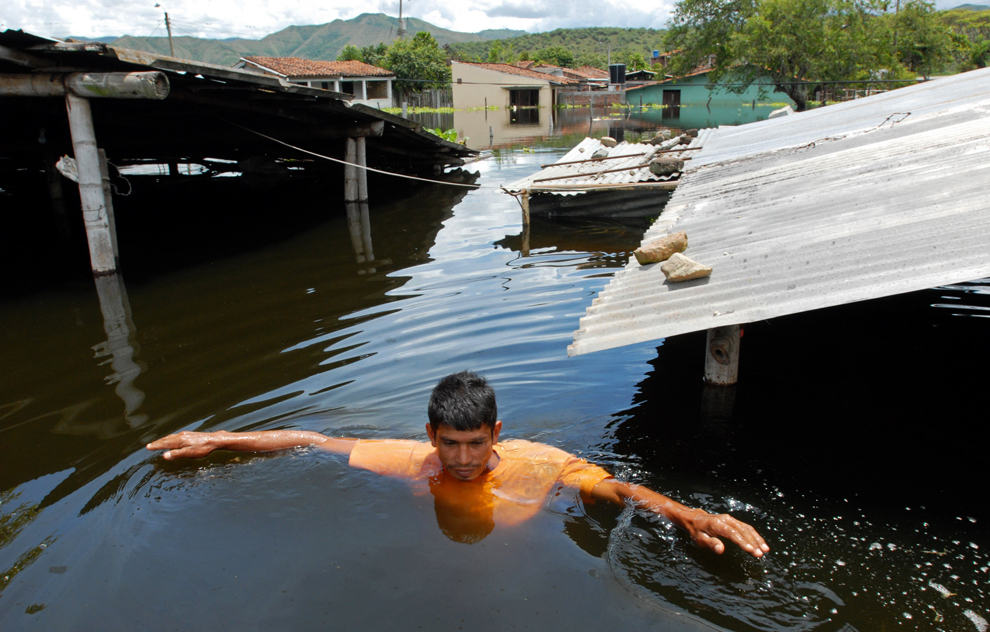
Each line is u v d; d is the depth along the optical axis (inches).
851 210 186.1
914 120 317.1
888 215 170.1
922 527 118.4
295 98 480.1
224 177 829.2
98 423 181.5
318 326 266.8
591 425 166.6
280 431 147.3
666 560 105.9
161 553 111.2
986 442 154.7
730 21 1298.0
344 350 233.8
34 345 259.6
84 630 95.7
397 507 120.2
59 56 331.6
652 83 1959.9
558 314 267.3
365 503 121.8
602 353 219.5
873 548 112.0
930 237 142.8
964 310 253.8
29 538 122.6
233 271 381.1
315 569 104.4
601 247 422.3
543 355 219.8
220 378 212.1
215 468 137.8
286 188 746.2
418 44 2603.3
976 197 160.2
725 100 1855.3
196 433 146.2
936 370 198.7
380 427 165.5
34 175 735.1
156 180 805.2
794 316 257.3
